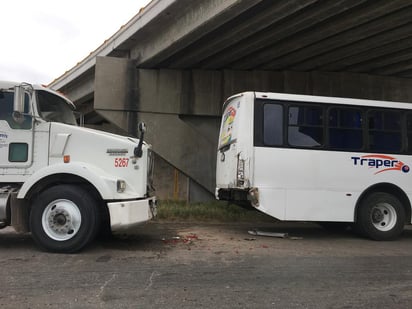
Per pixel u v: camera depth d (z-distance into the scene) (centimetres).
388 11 1010
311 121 925
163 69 1512
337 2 973
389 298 502
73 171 708
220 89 1552
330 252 774
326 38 1231
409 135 967
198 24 1123
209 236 925
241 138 901
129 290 511
